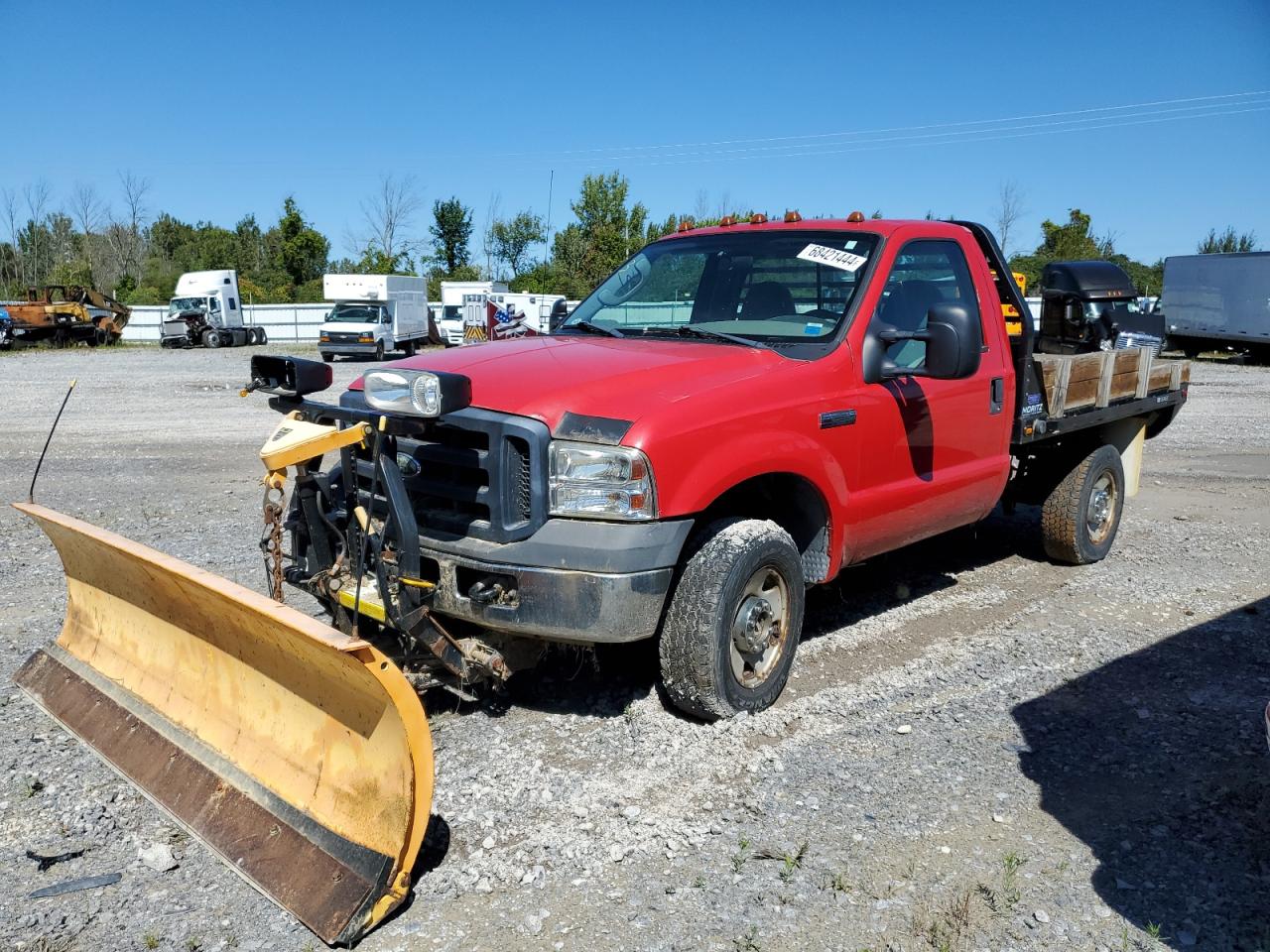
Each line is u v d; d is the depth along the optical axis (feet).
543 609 12.77
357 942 9.89
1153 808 12.46
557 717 14.80
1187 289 102.22
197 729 12.51
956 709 15.31
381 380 12.43
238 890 10.77
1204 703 15.62
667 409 13.19
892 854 11.41
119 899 10.54
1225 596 21.16
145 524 26.61
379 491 13.76
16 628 18.38
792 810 12.29
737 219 19.97
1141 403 24.12
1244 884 10.87
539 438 12.76
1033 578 22.52
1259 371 88.28
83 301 137.39
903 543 17.58
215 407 56.80
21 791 12.62
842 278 16.48
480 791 12.60
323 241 218.18
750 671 14.80
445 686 14.43
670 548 13.08
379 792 10.23
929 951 9.78
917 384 16.93
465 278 204.74
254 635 11.18
